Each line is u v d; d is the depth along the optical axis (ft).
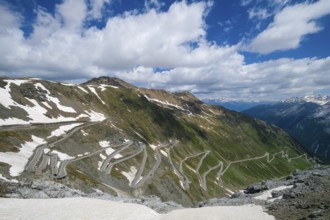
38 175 332.39
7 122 534.37
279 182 229.25
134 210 134.10
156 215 130.31
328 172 216.95
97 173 497.87
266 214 127.03
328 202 123.95
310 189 161.07
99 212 125.80
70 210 125.39
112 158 609.83
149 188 556.92
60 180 358.43
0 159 337.31
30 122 591.78
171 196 587.68
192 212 132.36
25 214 116.26
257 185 230.89
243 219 118.93
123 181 525.34
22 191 157.99
